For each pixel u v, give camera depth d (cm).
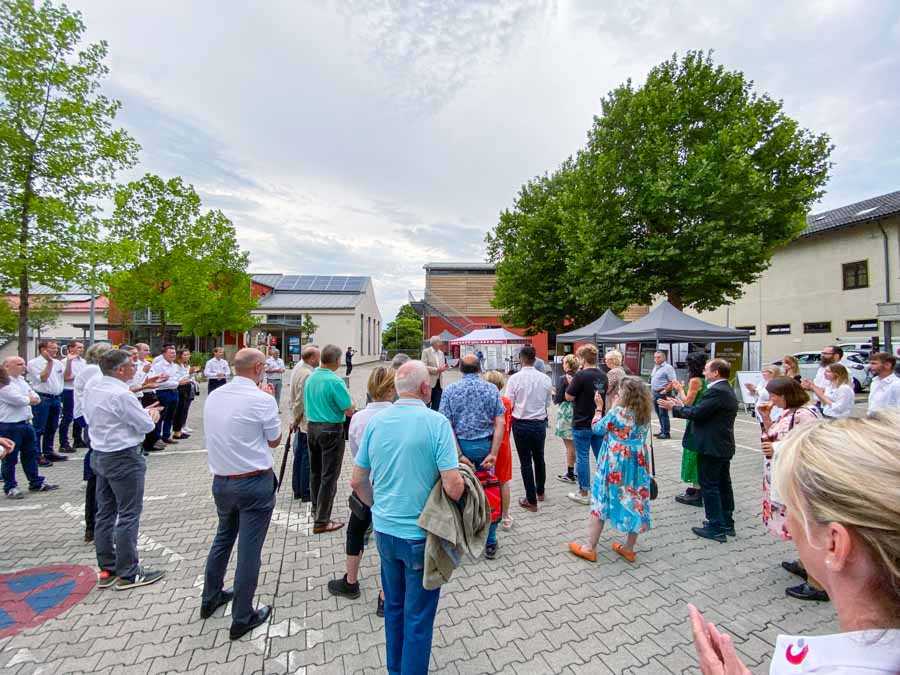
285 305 3469
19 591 329
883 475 60
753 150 1446
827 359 627
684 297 1598
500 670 246
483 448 379
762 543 412
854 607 65
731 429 416
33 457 552
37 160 918
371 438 232
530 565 369
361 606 311
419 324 6812
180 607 309
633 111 1571
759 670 249
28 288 940
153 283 1609
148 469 663
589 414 514
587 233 1602
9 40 886
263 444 285
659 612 303
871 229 1927
